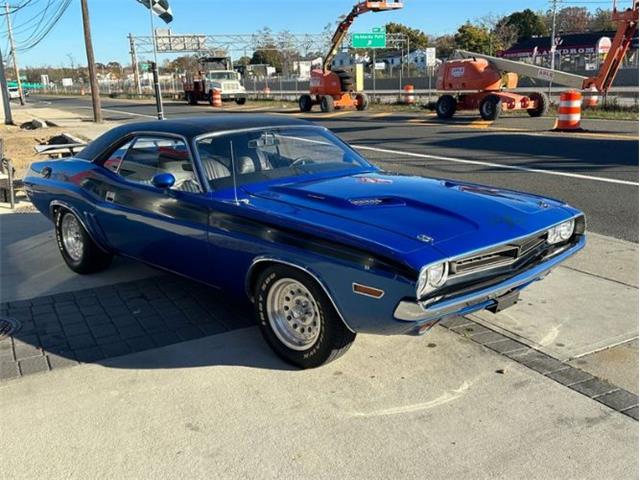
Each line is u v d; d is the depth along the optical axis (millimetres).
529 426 3068
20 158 14289
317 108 33812
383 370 3672
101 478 2779
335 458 2865
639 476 2686
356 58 73938
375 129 19297
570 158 11617
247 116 5141
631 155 11703
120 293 5074
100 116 25781
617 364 3658
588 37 59125
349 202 3766
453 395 3373
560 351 3838
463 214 3570
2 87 27703
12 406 3381
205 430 3113
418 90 45125
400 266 3061
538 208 3844
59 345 4105
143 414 3270
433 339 4051
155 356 3926
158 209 4457
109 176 5027
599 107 23078
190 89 44625
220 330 4297
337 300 3340
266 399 3387
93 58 25125
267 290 3766
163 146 4574
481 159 11977
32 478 2789
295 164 4578
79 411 3312
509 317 4363
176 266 4547
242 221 3832
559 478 2689
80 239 5488
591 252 5785
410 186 4195
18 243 6648
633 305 4523
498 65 22469
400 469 2777
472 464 2797
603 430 3020
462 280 3258
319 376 3623
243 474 2775
